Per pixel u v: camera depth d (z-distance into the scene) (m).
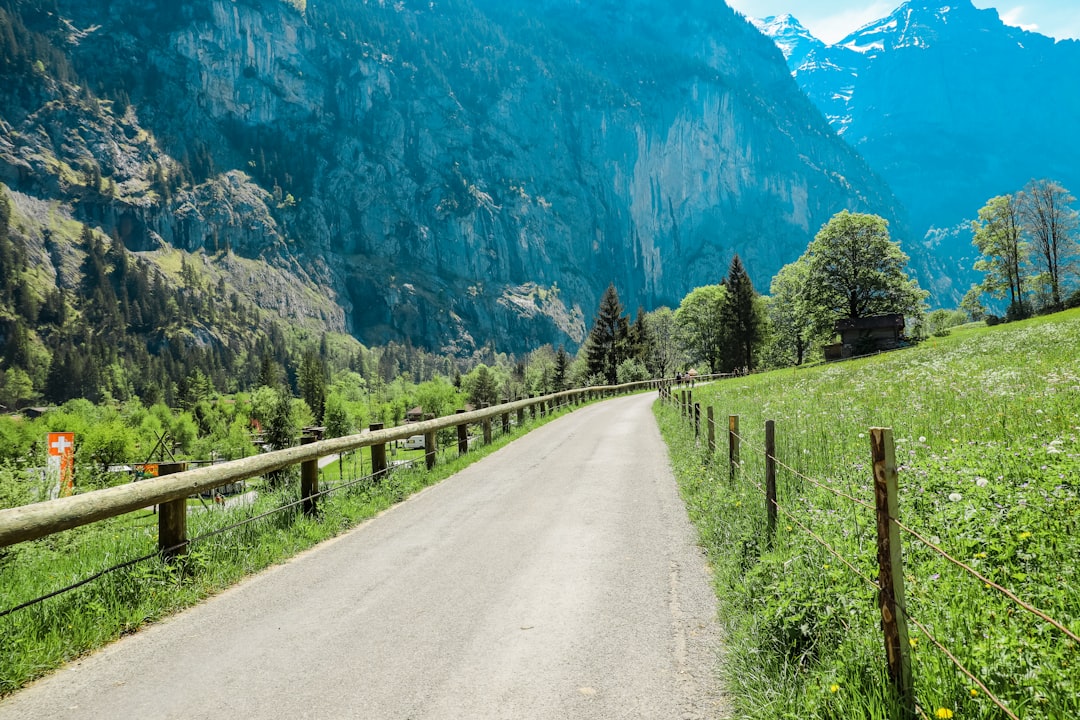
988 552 4.10
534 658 4.33
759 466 8.78
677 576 5.92
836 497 6.25
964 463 6.20
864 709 2.93
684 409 19.45
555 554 6.81
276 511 8.11
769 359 101.50
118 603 5.39
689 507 8.50
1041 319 48.47
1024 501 4.63
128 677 4.30
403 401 140.88
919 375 18.56
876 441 3.11
